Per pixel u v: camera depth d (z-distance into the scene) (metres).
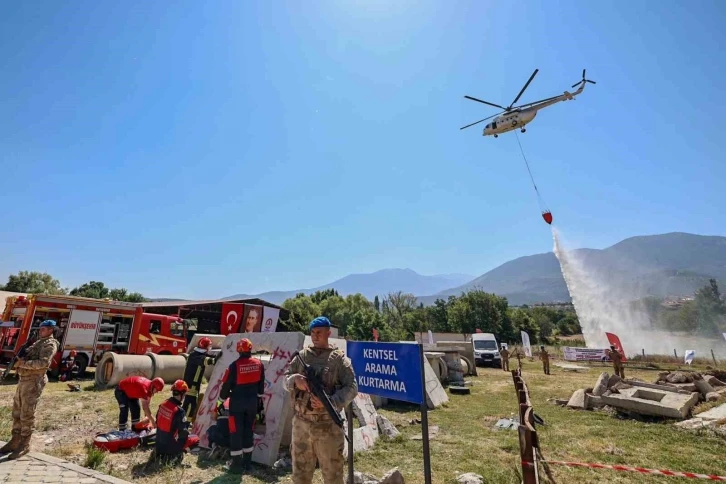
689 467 5.75
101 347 15.37
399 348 4.41
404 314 64.81
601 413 9.73
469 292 56.19
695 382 10.66
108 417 8.34
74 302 14.58
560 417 9.34
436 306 61.41
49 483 4.50
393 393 4.35
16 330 14.16
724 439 7.25
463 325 53.56
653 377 19.38
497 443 6.97
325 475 3.24
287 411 6.09
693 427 8.04
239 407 5.40
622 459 6.14
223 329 22.39
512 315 55.94
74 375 14.54
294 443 3.35
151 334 17.25
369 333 51.62
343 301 69.69
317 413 3.28
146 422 6.71
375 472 5.50
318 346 3.56
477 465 5.74
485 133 20.05
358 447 6.41
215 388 7.09
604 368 25.80
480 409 10.43
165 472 5.18
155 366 13.21
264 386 5.97
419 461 5.96
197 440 6.46
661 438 7.39
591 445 6.89
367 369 4.74
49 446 6.26
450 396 12.77
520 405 3.58
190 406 7.36
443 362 15.67
